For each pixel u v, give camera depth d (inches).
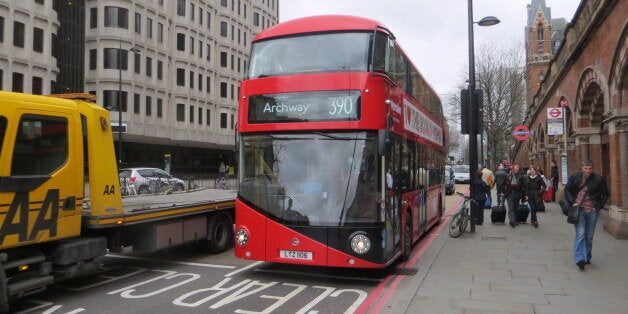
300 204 290.8
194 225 372.5
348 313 239.1
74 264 262.1
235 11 2352.4
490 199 776.3
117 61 1619.1
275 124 299.1
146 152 1781.5
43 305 252.8
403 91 358.0
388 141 283.9
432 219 511.8
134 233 326.0
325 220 285.7
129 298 266.7
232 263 366.0
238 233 302.7
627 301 245.4
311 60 302.4
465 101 522.9
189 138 1959.9
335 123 289.9
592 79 540.4
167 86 1850.4
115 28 1619.1
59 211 250.2
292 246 288.5
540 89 1181.7
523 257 364.5
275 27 323.9
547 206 781.3
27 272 238.7
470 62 523.2
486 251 392.2
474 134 517.0
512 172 546.3
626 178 441.4
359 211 284.4
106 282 304.5
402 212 341.4
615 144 458.3
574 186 319.3
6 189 223.1
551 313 226.4
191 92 1990.7
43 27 1381.6
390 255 301.6
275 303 257.6
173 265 358.6
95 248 274.5
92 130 277.6
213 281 307.3
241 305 253.8
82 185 266.4
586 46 586.6
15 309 245.8
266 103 303.0
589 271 313.1
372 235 282.2
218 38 2218.3
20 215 229.5
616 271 312.5
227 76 2261.3
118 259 383.2
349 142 290.4
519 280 291.6
